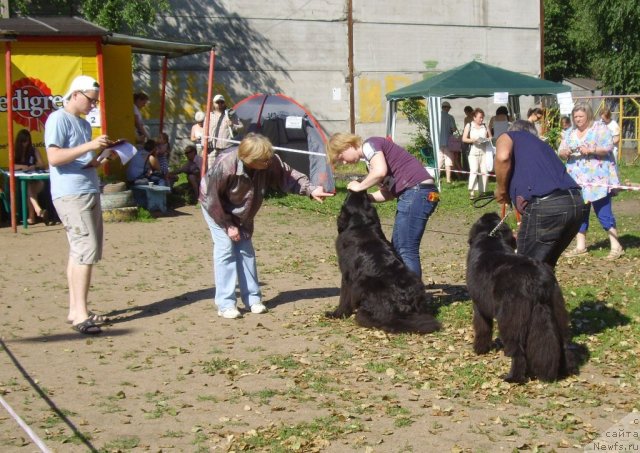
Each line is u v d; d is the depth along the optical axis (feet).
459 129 80.53
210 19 69.21
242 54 70.64
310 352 19.39
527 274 16.58
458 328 21.29
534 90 54.60
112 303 24.47
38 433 14.26
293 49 72.38
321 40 73.31
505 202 19.85
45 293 25.64
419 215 21.67
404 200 21.72
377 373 17.80
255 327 21.71
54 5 61.41
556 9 142.41
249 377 17.53
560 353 16.90
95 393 16.51
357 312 21.49
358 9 74.02
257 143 21.07
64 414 15.23
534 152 18.78
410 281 21.03
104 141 20.53
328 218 43.24
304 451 13.52
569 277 27.55
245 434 14.21
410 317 20.72
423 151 65.67
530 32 81.82
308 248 34.24
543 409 15.43
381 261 21.12
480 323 18.66
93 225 21.36
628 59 102.32
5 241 34.63
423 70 77.56
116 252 32.65
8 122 36.65
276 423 14.75
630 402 15.74
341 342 20.15
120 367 18.33
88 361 18.79
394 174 21.85
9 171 37.68
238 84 70.69
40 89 39.68
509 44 81.05
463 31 78.69
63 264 30.09
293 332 21.15
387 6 75.15
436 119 56.24
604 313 22.62
